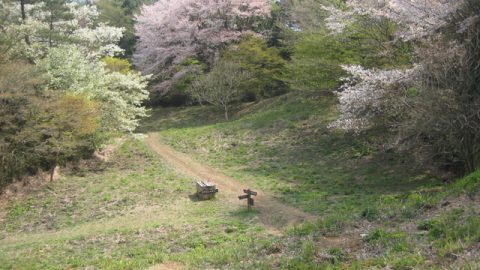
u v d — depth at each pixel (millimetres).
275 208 16125
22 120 19734
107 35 26547
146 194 19406
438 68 14258
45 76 20797
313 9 31484
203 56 41531
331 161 22375
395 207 10914
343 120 19141
